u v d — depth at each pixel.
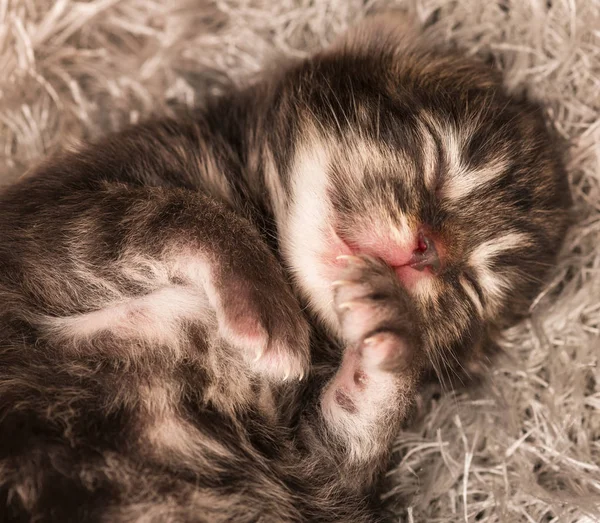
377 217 0.25
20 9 0.31
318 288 0.25
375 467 0.25
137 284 0.25
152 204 0.25
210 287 0.24
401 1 0.31
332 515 0.26
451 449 0.28
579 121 0.30
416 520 0.27
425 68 0.28
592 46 0.30
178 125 0.27
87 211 0.25
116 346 0.25
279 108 0.27
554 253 0.28
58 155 0.27
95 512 0.23
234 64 0.32
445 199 0.26
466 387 0.28
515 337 0.29
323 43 0.31
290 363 0.24
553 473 0.28
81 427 0.24
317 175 0.26
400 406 0.25
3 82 0.31
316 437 0.26
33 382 0.24
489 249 0.26
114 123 0.31
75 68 0.32
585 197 0.30
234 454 0.25
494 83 0.28
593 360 0.28
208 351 0.25
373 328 0.23
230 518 0.24
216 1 0.32
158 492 0.24
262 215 0.27
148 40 0.32
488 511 0.27
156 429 0.24
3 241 0.25
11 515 0.23
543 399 0.28
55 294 0.25
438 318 0.25
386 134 0.25
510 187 0.26
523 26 0.30
